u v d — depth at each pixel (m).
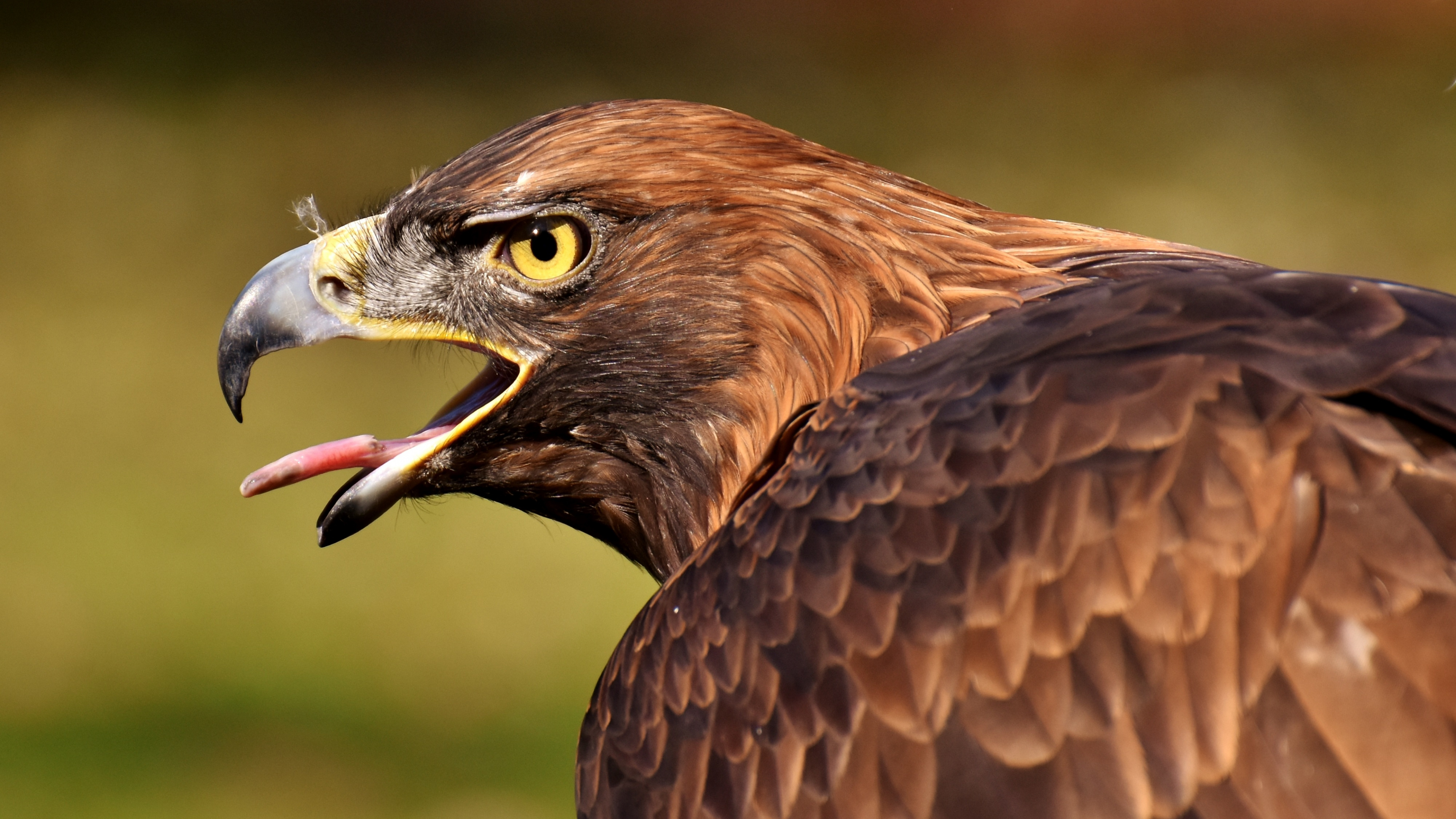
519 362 2.88
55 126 9.18
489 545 5.01
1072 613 2.75
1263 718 2.74
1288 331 2.77
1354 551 2.74
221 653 4.46
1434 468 2.75
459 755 3.93
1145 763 2.74
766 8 11.39
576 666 4.33
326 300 2.89
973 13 11.24
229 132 9.12
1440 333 2.76
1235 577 2.74
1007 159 8.77
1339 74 10.03
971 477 2.77
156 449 5.82
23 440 5.83
